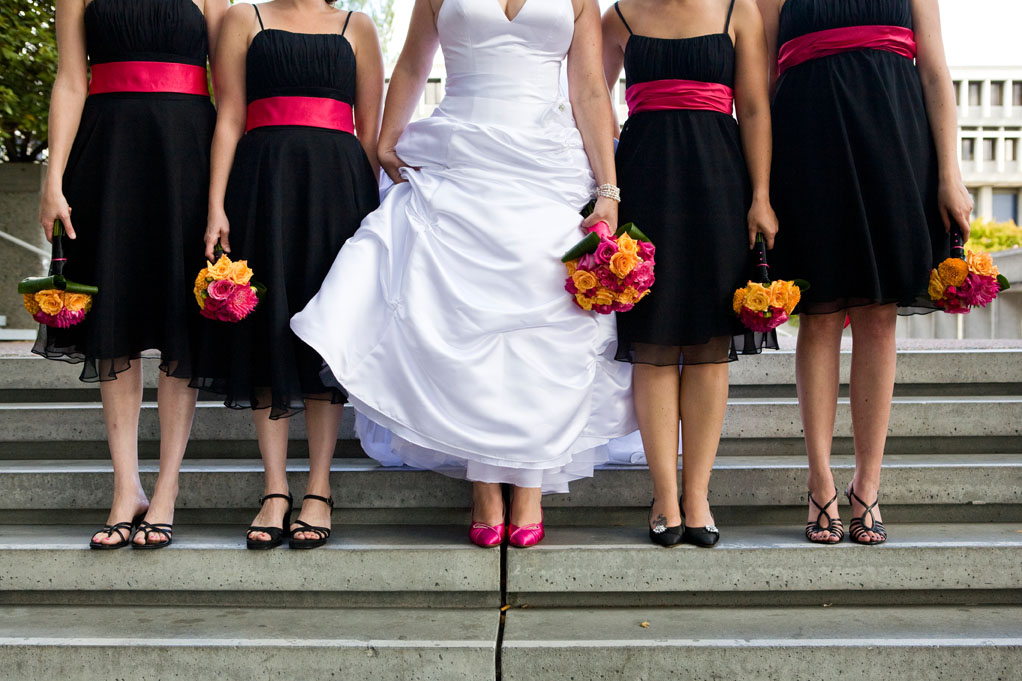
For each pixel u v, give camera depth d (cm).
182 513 299
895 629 235
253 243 267
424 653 224
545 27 276
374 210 287
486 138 271
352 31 290
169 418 272
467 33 278
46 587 259
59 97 268
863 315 268
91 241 266
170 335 261
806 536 268
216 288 246
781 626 239
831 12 263
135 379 277
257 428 274
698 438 265
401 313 259
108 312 260
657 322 257
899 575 253
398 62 302
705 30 268
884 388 266
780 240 269
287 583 257
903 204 253
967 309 256
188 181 271
